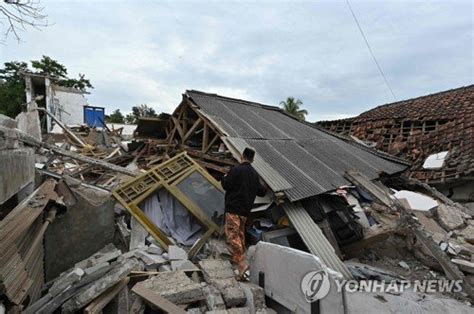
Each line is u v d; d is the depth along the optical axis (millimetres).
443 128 11344
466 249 5527
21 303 2354
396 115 13906
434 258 5086
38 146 5676
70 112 22984
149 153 8492
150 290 3023
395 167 9109
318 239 4621
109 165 6414
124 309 2980
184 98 7457
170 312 2803
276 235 4695
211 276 3492
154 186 4820
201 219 4645
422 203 7426
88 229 4199
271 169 5387
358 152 9375
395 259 5398
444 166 9648
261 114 9523
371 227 5758
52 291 3104
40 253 3486
